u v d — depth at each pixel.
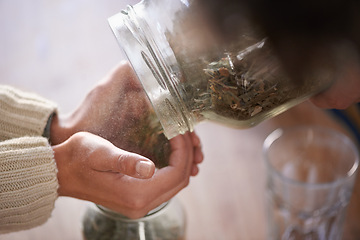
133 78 0.39
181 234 0.44
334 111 0.58
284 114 0.64
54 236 0.53
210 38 0.33
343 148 0.50
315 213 0.49
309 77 0.34
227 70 0.35
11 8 0.81
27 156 0.37
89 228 0.43
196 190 0.58
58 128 0.43
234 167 0.59
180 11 0.34
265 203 0.54
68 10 0.80
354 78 0.34
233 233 0.54
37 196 0.38
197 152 0.42
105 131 0.39
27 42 0.75
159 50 0.35
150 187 0.38
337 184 0.46
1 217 0.38
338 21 0.28
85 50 0.73
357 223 0.54
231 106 0.36
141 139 0.39
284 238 0.52
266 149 0.50
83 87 0.68
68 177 0.39
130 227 0.42
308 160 0.53
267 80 0.35
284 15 0.29
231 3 0.30
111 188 0.38
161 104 0.36
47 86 0.68
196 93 0.36
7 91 0.44
